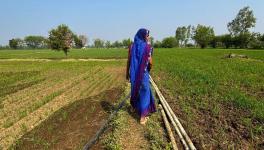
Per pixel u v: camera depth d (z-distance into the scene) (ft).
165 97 44.21
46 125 34.53
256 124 30.42
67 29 193.77
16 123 37.22
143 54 29.71
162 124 30.48
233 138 26.86
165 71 82.89
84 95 53.88
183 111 35.50
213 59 137.08
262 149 24.62
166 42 497.87
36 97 53.26
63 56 219.20
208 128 29.37
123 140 26.35
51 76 86.63
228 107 37.73
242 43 364.79
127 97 38.78
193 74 69.51
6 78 84.53
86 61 158.30
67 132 31.42
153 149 23.89
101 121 33.81
